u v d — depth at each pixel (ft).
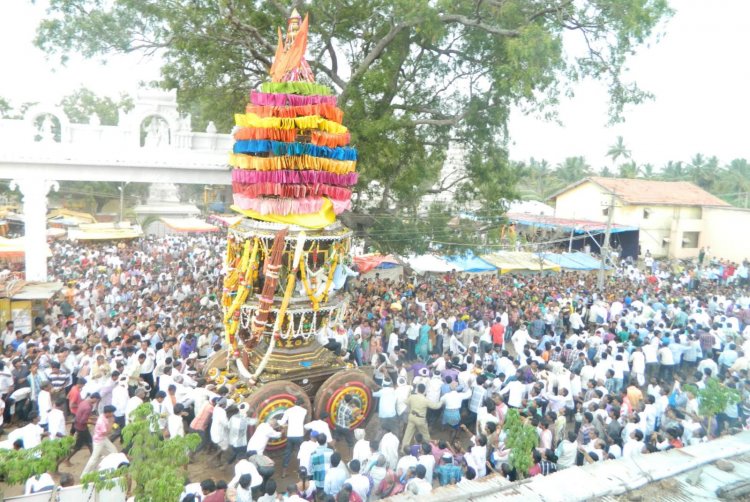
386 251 73.77
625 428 37.32
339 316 42.88
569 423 45.70
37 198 69.05
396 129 66.54
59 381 43.32
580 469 21.88
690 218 135.85
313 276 39.55
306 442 34.12
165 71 77.00
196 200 184.44
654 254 134.31
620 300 76.43
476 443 35.14
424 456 32.94
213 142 77.20
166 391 40.42
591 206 142.51
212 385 40.37
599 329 58.39
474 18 68.39
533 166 245.86
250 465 31.63
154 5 66.13
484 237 79.10
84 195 165.17
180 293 73.51
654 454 23.09
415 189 76.89
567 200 149.89
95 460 34.91
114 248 110.32
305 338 41.98
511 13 61.52
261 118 38.52
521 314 67.05
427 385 43.42
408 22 62.54
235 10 67.92
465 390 43.32
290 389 38.65
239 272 40.14
